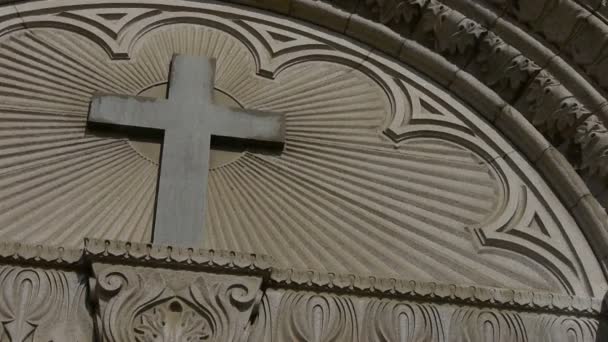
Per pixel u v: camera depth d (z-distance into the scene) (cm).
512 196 831
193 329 697
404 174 834
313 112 861
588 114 842
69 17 884
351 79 891
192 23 905
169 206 775
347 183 821
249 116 834
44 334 692
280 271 739
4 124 806
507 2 885
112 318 691
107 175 797
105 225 768
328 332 720
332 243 784
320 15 919
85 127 819
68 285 715
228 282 718
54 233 756
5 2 875
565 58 871
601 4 857
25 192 776
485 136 866
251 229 786
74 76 847
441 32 897
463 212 817
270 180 816
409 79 897
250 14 918
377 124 863
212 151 823
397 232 797
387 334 724
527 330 743
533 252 799
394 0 906
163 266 717
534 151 853
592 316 756
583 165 835
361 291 739
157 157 812
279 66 886
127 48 871
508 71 873
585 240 811
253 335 715
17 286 707
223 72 873
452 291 746
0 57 845
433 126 866
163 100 829
